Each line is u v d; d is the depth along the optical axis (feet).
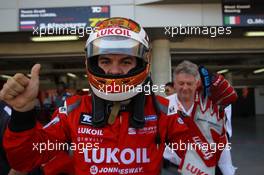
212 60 58.08
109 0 31.45
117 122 5.51
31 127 4.97
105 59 5.67
